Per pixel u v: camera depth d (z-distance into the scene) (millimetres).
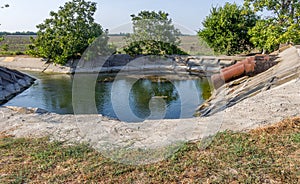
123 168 3473
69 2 18750
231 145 3982
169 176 3225
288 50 11039
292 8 14469
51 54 19000
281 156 3551
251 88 8234
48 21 18969
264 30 14805
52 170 3480
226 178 3102
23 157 3879
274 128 4566
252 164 3371
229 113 5660
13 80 12984
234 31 16797
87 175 3316
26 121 5902
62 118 6141
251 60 10180
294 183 2934
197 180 3100
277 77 8430
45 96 11188
